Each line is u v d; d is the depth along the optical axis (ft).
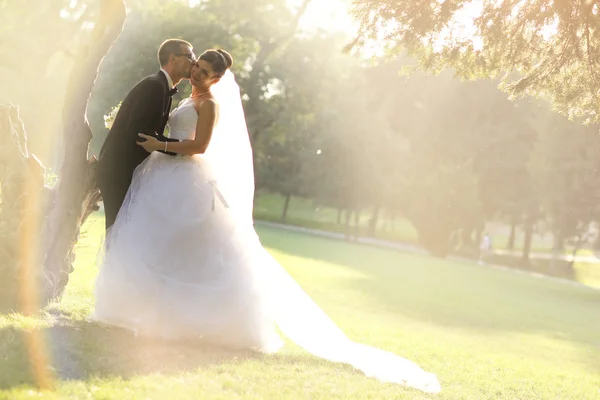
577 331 76.13
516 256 209.15
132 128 24.82
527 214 194.29
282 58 180.55
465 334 62.85
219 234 24.98
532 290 118.11
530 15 35.91
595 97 37.37
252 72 178.09
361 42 36.40
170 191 24.56
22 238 25.89
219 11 160.66
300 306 27.22
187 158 25.27
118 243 24.31
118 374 19.33
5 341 20.27
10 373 17.70
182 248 24.45
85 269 49.19
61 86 140.36
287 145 214.48
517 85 37.83
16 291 25.75
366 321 59.41
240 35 162.40
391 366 27.48
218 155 26.45
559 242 186.09
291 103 186.19
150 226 24.26
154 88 24.86
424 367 36.65
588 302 112.98
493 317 77.30
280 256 102.12
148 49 147.74
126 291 24.02
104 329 23.89
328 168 189.67
